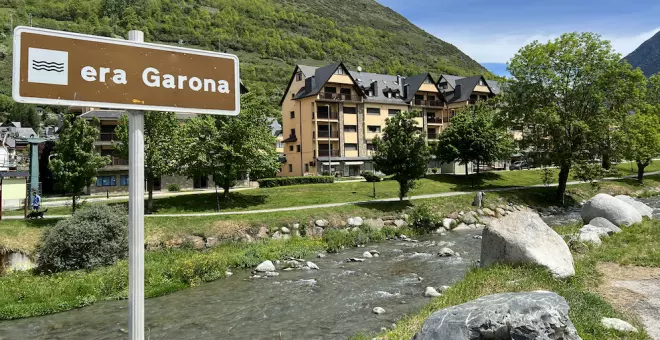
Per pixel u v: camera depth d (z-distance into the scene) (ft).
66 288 54.90
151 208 106.52
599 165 134.41
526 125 145.59
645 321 27.50
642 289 34.14
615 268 41.32
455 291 36.96
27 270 65.31
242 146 110.93
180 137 114.52
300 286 56.44
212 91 11.73
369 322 40.60
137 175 10.45
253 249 78.59
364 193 134.82
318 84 214.90
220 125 114.01
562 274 38.06
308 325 41.19
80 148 86.07
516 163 246.68
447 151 175.11
